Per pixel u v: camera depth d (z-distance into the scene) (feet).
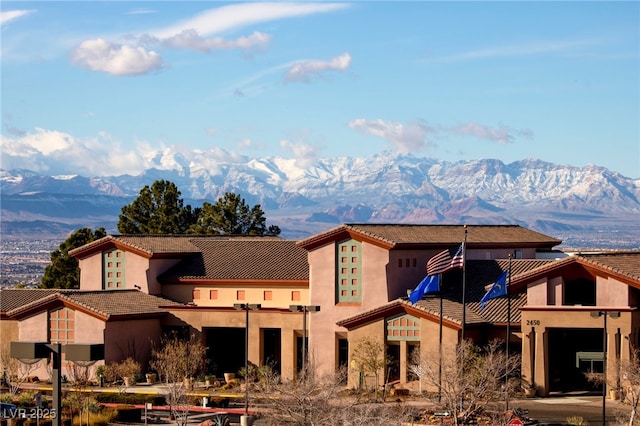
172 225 625.82
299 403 273.95
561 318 356.38
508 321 340.59
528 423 306.14
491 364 317.01
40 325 415.85
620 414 315.37
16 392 380.37
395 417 283.18
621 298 348.79
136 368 404.36
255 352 417.90
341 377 345.51
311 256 406.21
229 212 627.46
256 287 428.56
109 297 423.23
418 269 407.23
